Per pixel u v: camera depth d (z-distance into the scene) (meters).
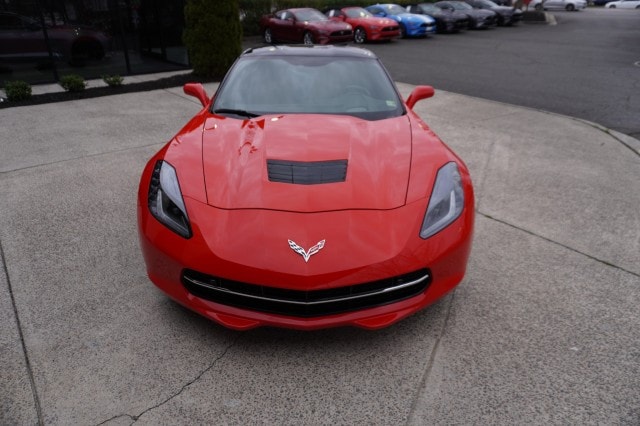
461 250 2.37
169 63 10.70
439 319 2.58
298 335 2.43
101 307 2.60
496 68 11.88
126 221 3.61
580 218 3.86
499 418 1.97
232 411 1.98
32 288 2.75
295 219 2.16
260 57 3.69
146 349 2.30
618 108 7.82
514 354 2.33
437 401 2.05
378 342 2.39
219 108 3.24
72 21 9.09
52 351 2.27
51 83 9.04
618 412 2.01
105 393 2.04
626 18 29.89
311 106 3.21
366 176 2.44
